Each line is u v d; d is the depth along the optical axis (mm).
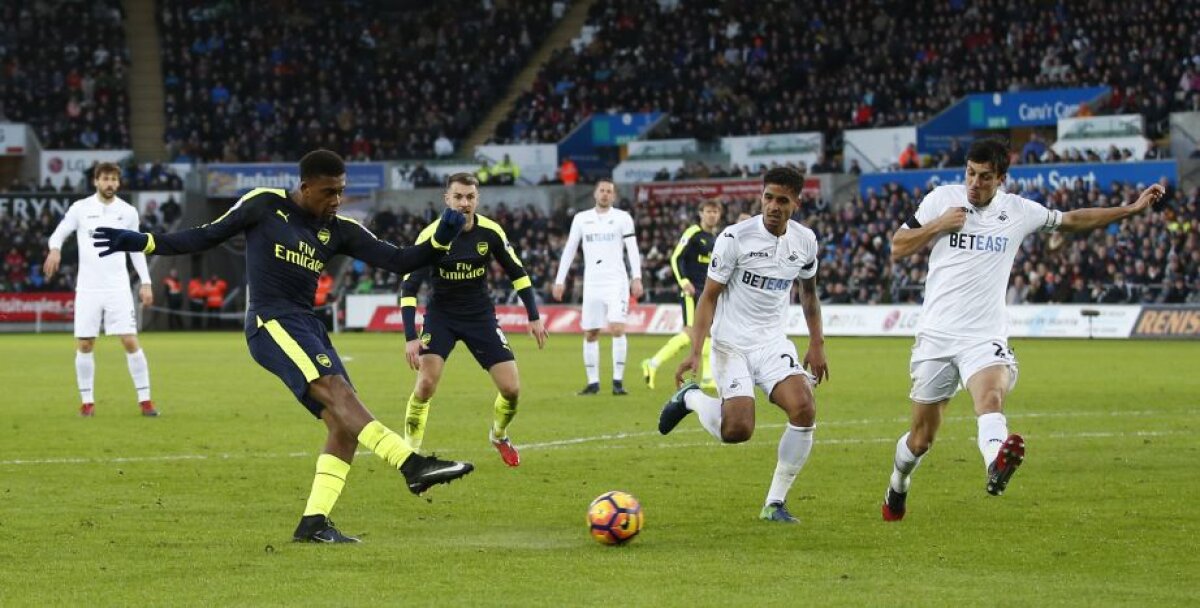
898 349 66875
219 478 24531
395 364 57500
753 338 20500
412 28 120062
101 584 15562
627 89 108750
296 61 116125
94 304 35844
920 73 100250
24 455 27781
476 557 17188
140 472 25312
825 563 16844
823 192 92875
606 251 42875
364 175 104875
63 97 110875
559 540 18516
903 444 19641
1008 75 98000
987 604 14539
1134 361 56125
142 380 36188
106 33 115312
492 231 26672
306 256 18266
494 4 121188
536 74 115438
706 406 20625
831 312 83500
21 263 99062
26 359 61969
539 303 93188
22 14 115000
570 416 35781
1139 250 77562
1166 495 22297
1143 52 93562
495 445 26312
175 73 114875
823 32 106688
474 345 26578
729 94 105312
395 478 24359
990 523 19766
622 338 42906
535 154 105250
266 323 18047
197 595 15000
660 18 114500
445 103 113875
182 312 98562
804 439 19828
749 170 98625
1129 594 15039
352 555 17297
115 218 36219
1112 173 83625
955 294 19188
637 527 18016
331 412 17781
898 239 19234
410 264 18484
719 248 20156
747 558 17172
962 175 88562
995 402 18281
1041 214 19375
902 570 16391
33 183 102438
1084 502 21625
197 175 104500
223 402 40000
